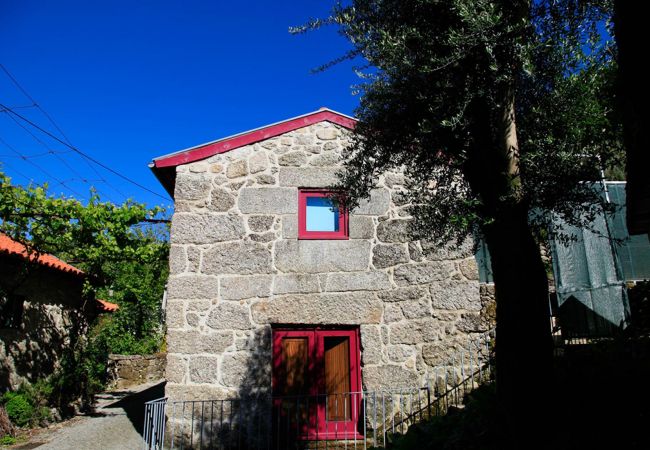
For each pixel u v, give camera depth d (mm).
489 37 3238
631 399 3551
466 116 3561
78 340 11062
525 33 3439
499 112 3498
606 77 3615
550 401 3172
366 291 6961
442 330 6863
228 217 7039
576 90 3529
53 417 8984
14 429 7754
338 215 7316
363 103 4230
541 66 3615
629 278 7535
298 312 6801
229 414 6402
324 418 6660
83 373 10688
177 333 6625
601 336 6109
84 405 10477
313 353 6855
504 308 3359
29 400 8594
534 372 3186
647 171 3207
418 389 6641
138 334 17438
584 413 3486
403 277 7039
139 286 17219
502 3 3395
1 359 8602
